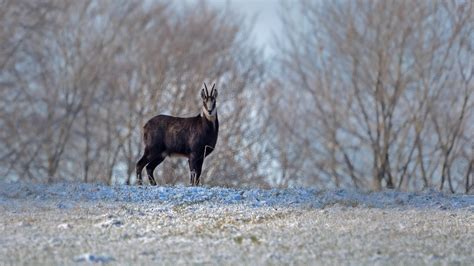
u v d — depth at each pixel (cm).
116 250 4372
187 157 7250
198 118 7188
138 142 13325
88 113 14700
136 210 5647
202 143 7138
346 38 14762
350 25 14762
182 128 7206
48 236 4697
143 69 14250
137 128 13338
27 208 5612
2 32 13525
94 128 14675
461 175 13800
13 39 14000
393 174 14588
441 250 4569
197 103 12950
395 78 14438
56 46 15000
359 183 14488
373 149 14200
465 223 5444
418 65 14238
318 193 6581
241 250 4428
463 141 13988
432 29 14425
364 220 5444
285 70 15350
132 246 4488
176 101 13000
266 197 6316
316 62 15188
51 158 14075
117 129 13988
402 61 14462
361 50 14638
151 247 4469
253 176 11600
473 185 12725
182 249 4434
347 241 4716
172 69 13538
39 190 6331
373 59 14538
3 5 13538
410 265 4169
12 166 13675
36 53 14438
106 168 13112
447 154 13612
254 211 5744
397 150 14438
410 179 14100
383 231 5047
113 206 5769
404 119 14512
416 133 13950
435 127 14012
